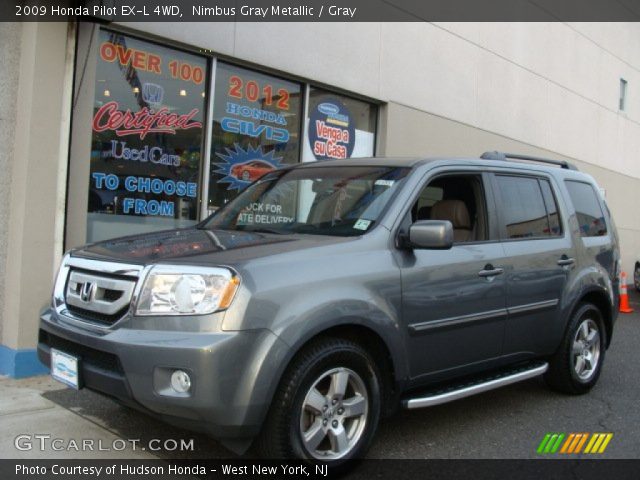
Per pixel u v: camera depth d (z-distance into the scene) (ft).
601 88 52.70
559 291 17.47
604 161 53.42
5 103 19.38
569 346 18.16
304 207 15.19
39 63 18.75
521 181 17.51
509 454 14.07
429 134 34.55
